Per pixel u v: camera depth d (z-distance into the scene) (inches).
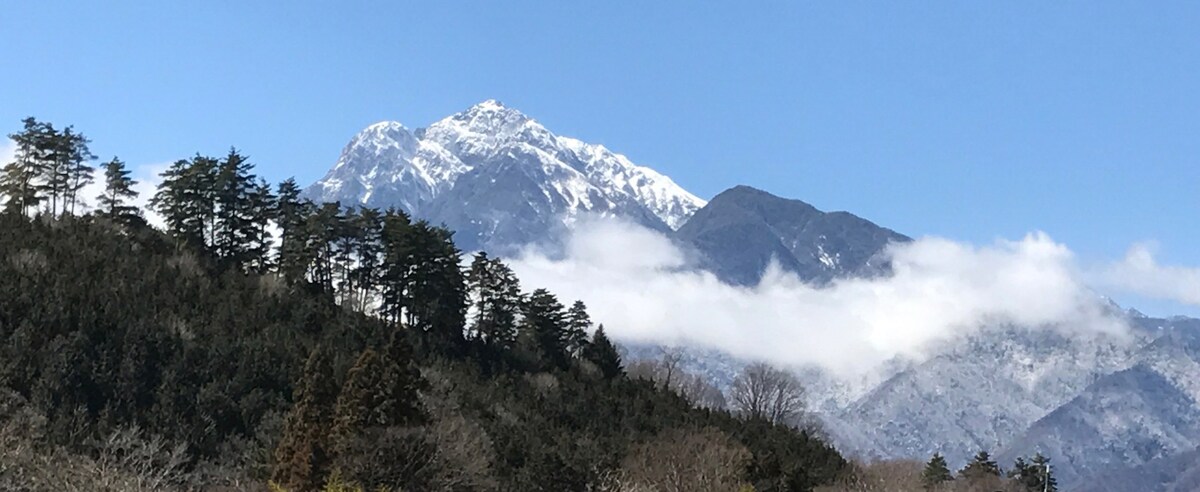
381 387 2775.6
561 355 5324.8
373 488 2541.8
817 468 4210.1
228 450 2994.6
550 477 3053.6
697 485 3260.3
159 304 3818.9
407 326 4788.4
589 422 4018.2
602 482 3110.2
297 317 4165.8
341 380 3334.2
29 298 3449.8
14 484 1824.6
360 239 5152.6
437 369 4040.4
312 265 5078.7
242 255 5098.4
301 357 3631.9
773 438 4542.3
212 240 5137.8
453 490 2716.5
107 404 2893.7
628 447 3646.7
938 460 5561.0
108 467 2059.5
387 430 2652.6
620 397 4675.2
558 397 4313.5
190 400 3176.7
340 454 2605.8
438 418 3024.1
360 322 4478.3
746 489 3240.7
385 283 4891.7
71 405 2918.3
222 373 3403.1
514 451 3208.7
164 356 3373.5
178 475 2507.4
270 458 2851.9
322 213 5019.7
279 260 5088.6
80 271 3919.8
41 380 2987.2
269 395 3334.2
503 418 3700.8
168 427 2970.0
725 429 4429.1
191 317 3811.5
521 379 4562.0
